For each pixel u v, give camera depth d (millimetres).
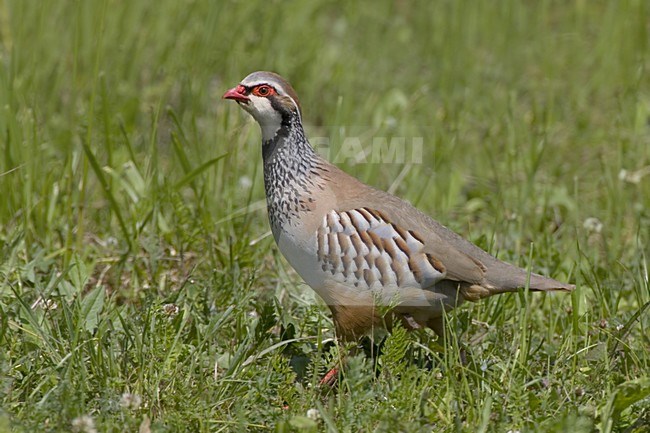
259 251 13164
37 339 10102
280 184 10891
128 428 8727
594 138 17875
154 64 19328
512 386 9328
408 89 20219
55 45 19031
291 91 10938
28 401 8852
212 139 16297
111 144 14172
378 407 9258
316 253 10633
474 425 8992
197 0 21000
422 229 10516
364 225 10406
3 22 19234
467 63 21047
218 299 11570
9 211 13375
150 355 9703
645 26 21719
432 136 17828
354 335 10820
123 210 14359
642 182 16078
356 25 23359
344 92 19156
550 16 24453
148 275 12664
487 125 18719
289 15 22094
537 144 17141
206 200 13938
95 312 10500
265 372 9781
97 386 9352
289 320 11227
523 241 14250
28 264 11641
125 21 20109
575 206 14773
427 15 23828
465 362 10438
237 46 20172
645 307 10453
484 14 22859
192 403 9125
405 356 10578
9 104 13977
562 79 21031
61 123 16531
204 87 18359
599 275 12703
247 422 8930
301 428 8641
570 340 10672
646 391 8836
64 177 14438
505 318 11688
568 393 9656
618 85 20188
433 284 10508
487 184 16344
